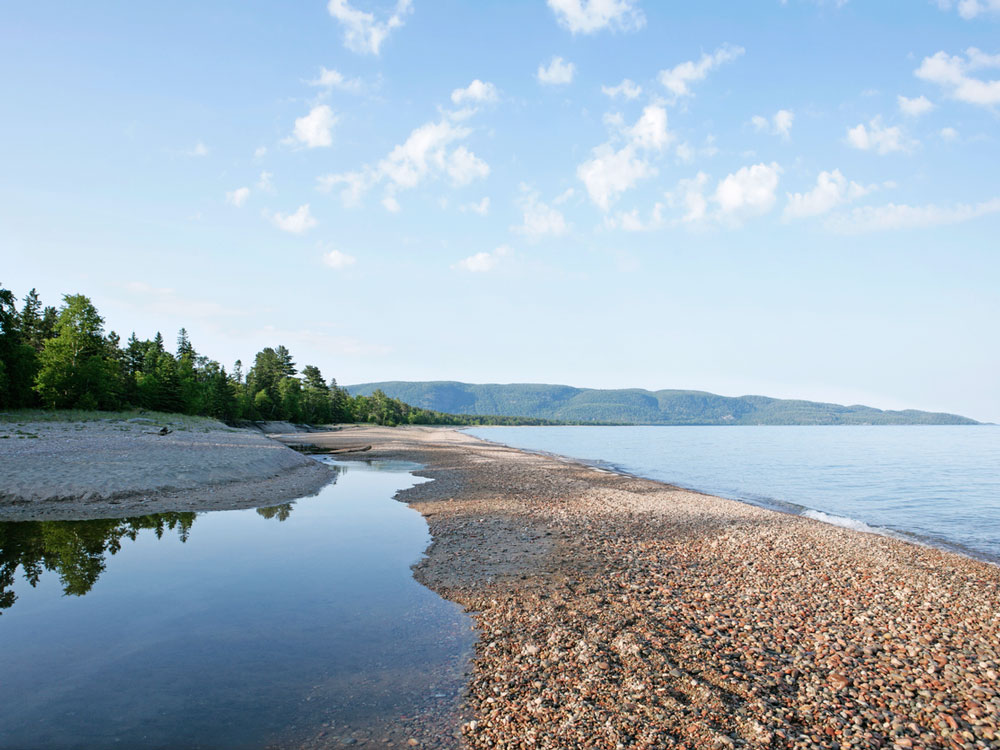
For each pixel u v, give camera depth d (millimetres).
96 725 7176
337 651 9695
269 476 31531
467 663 9219
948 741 7184
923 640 10562
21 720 7238
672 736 6992
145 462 27438
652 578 14164
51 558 14961
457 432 158750
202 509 22156
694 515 23969
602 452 79250
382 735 7109
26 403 51844
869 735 7215
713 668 8977
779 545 18422
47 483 22438
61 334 58625
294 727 7266
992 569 16438
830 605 12445
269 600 12242
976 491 36719
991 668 9406
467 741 6969
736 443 110438
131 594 12375
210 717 7461
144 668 8875
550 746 6770
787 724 7383
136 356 80000
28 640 9828
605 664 8984
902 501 32219
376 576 14180
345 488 30375
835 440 125500
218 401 89938
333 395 156500
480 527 20453
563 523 21422
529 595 12672
